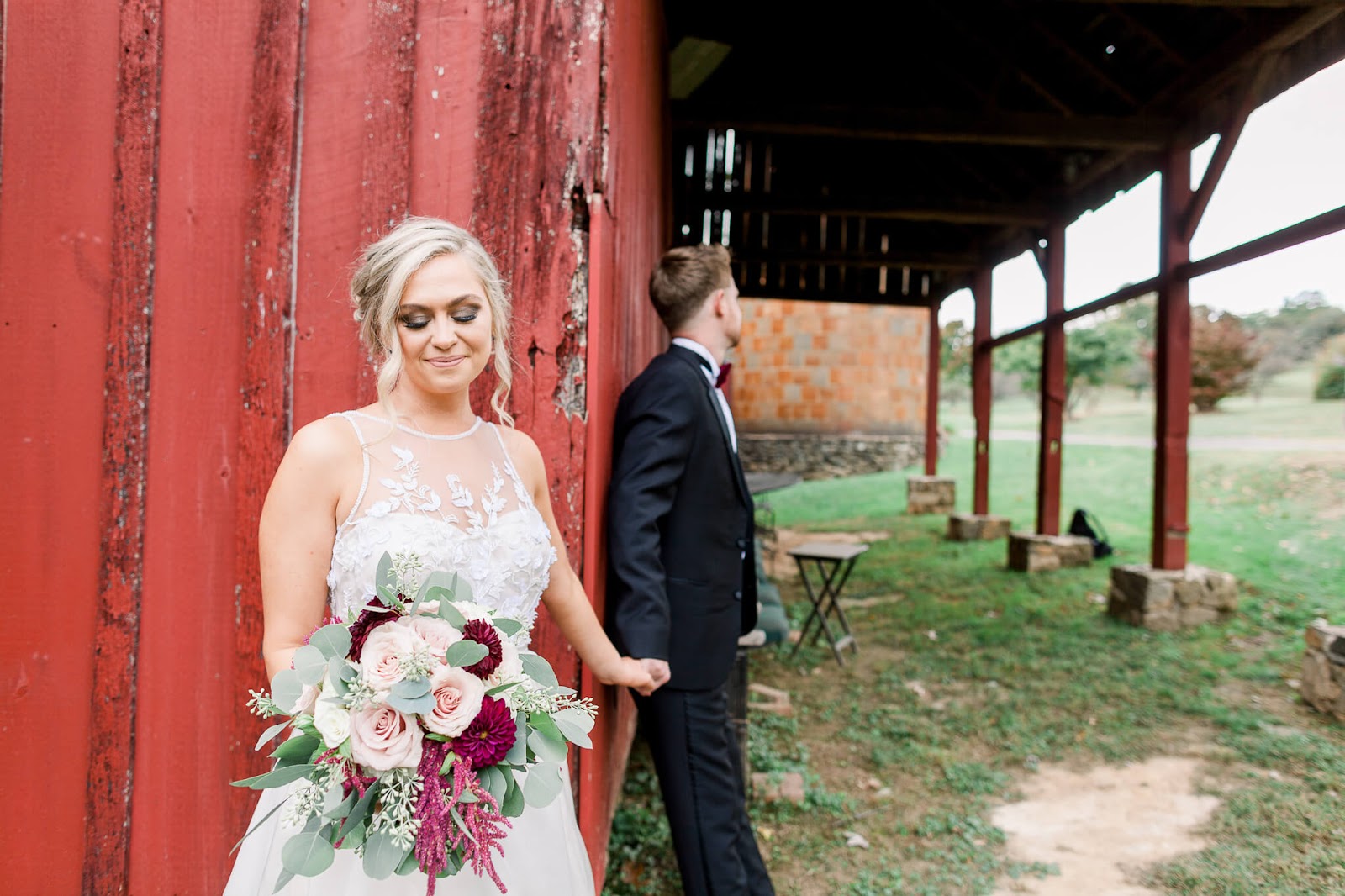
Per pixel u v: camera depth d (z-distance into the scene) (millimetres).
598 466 1882
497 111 1815
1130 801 3193
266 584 1173
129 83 1752
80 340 1729
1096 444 18250
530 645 1832
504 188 1816
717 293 2164
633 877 2549
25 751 1707
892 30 6969
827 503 12906
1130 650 5184
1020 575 7645
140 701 1737
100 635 1729
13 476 1708
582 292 1838
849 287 11594
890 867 2699
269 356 1774
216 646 1753
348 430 1210
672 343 2203
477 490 1274
